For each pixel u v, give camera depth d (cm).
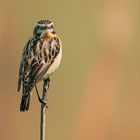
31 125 1789
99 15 2002
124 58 1934
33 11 2034
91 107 1802
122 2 2002
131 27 1980
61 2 2064
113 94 1828
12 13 1972
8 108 1789
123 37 1967
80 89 1845
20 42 1922
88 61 1920
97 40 1970
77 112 1797
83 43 1977
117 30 1967
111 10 1992
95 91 1838
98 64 1912
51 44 1223
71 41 2005
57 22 2055
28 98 1177
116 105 1812
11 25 1953
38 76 1198
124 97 1845
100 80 1859
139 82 1878
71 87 1856
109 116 1786
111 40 1958
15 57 1872
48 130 1780
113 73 1875
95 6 2023
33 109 1809
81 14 2027
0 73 1834
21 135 1772
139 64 1936
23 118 1789
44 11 2050
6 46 1892
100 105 1808
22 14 1992
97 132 1761
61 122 1792
